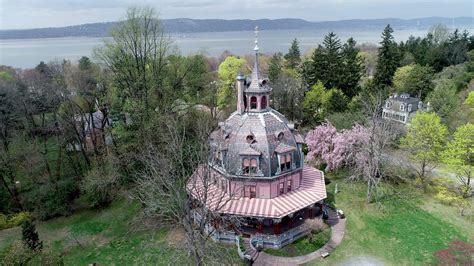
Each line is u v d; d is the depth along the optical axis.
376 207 51.22
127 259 41.25
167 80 57.09
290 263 39.31
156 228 44.56
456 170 53.12
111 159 49.81
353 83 96.06
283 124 46.50
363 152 55.69
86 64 83.75
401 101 90.06
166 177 34.56
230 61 93.62
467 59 111.81
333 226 46.59
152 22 52.38
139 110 49.53
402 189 57.09
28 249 32.22
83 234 47.09
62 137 61.50
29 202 53.72
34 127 64.38
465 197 53.69
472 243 42.72
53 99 58.09
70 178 56.91
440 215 49.28
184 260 38.47
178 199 32.19
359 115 68.88
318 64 95.44
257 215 41.12
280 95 84.88
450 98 79.56
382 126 56.28
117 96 52.22
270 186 43.41
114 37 50.75
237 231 43.75
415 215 49.28
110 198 54.16
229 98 88.62
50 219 51.44
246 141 43.78
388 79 104.56
